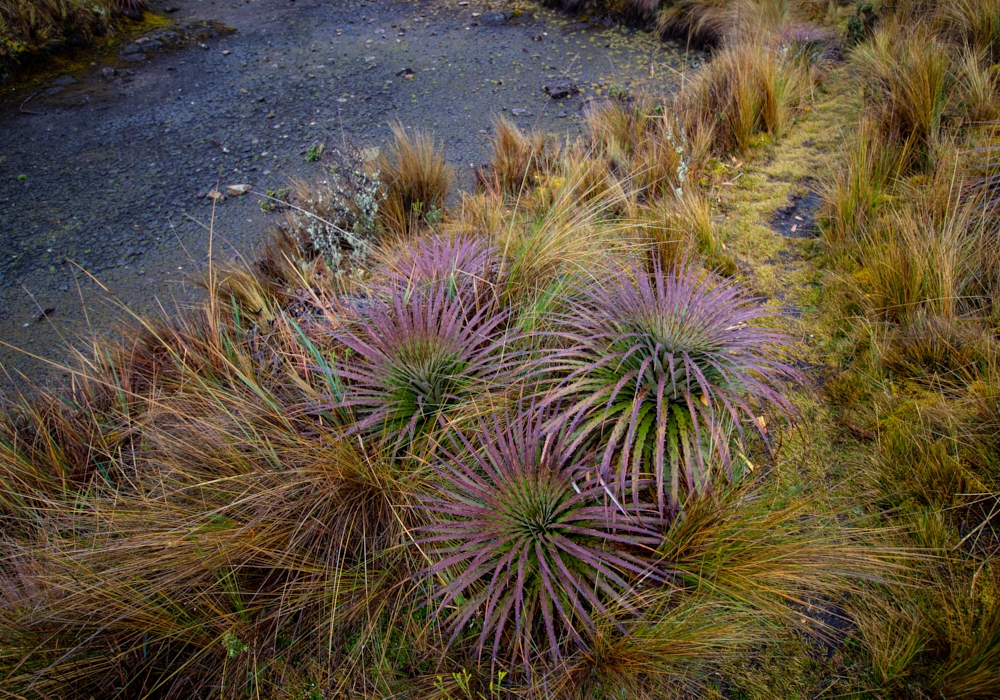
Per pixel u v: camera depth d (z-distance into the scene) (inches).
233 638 79.4
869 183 137.6
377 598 85.4
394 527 89.0
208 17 315.6
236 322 126.0
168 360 126.2
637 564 80.7
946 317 104.3
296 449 95.6
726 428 92.7
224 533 86.8
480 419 89.5
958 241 114.7
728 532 79.4
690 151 170.2
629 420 89.3
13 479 102.8
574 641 76.7
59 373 136.2
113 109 239.0
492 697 75.0
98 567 86.8
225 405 106.4
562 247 122.4
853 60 205.5
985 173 128.7
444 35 289.1
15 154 214.1
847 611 78.8
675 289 99.2
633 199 147.7
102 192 196.2
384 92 244.5
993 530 82.0
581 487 81.4
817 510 88.2
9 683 75.7
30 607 82.0
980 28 181.8
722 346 91.7
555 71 250.1
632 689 73.0
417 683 78.1
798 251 136.6
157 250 172.2
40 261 170.1
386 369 101.0
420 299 109.3
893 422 96.0
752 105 175.5
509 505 80.4
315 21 311.0
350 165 171.3
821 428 99.6
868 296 116.1
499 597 80.5
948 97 160.1
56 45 267.3
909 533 83.7
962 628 72.4
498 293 118.3
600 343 98.8
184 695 80.4
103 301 156.4
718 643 75.2
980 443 88.7
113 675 80.7
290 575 88.6
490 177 178.5
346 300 126.5
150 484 99.6
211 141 218.8
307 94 245.9
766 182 161.3
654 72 240.1
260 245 169.5
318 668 81.2
